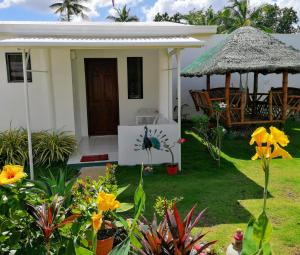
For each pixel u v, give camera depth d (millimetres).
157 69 9844
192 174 6680
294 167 7117
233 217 4625
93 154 8031
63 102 7973
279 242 3918
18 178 2500
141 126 7109
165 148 7184
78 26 7219
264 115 11195
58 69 7848
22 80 7973
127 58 9758
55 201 2852
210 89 11945
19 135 7598
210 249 3213
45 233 2580
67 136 7910
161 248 2445
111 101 10023
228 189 5766
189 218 2678
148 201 5219
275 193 5559
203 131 8266
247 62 9016
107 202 2367
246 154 8289
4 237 2578
